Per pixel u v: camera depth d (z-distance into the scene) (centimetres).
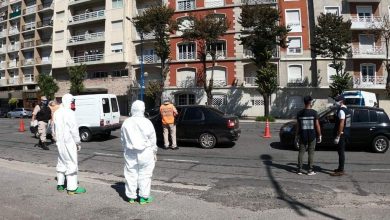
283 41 3438
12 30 6178
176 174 895
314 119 878
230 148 1356
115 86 4688
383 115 1267
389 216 556
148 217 532
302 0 4034
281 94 3953
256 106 4009
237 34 4081
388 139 1246
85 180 750
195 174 895
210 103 3756
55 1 5384
